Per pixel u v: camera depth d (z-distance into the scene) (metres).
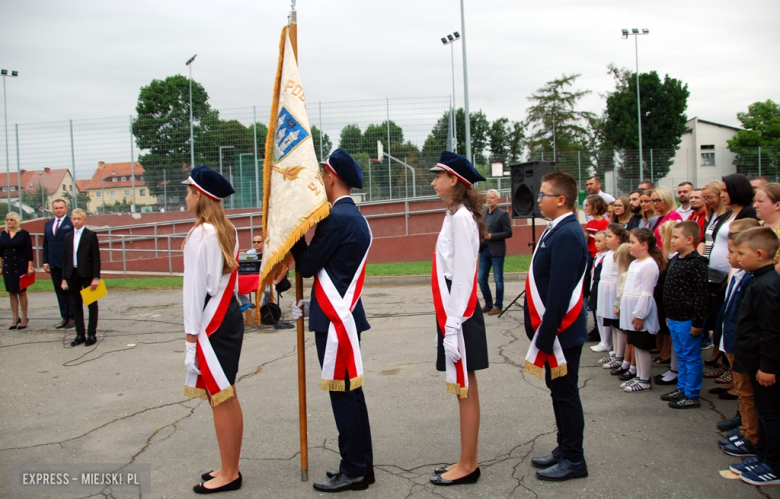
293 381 5.52
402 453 3.83
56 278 8.20
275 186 3.29
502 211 8.66
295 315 3.35
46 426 4.46
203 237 3.17
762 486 3.25
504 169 22.64
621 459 3.65
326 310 3.21
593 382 5.29
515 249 17.39
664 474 3.43
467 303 3.19
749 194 4.98
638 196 7.98
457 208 3.25
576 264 3.20
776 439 3.24
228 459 3.33
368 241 3.37
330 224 3.19
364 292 11.64
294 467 3.66
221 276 3.27
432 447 3.91
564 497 3.18
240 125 19.09
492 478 3.43
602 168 22.33
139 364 6.27
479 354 3.29
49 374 5.91
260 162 19.02
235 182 19.06
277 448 3.95
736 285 3.96
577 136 47.41
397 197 18.20
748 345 3.32
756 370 3.29
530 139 48.00
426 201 17.92
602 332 6.44
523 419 4.37
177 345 7.16
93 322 7.26
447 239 3.30
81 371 6.01
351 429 3.27
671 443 3.88
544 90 47.88
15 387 5.48
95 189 19.38
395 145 18.09
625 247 5.27
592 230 7.43
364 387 5.26
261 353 6.64
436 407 4.69
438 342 3.42
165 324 8.52
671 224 5.30
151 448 4.01
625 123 45.09
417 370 5.76
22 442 4.16
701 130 46.06
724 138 45.94
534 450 3.82
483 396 4.91
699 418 4.33
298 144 3.27
